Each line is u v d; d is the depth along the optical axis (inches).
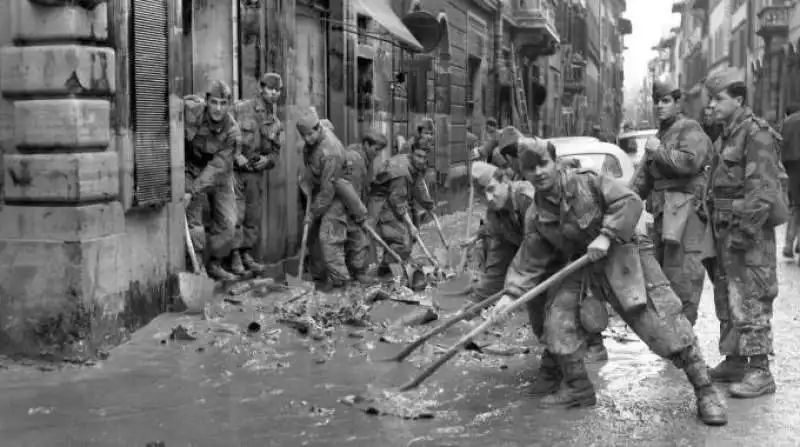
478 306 264.5
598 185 224.8
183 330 304.7
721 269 273.1
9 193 288.4
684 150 281.4
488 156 477.7
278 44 452.4
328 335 316.5
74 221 284.8
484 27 1138.0
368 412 229.9
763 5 1647.4
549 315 234.4
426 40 741.9
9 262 287.1
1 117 290.4
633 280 227.3
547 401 235.3
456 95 976.3
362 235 423.2
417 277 414.6
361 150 451.2
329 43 567.2
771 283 252.5
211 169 363.3
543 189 229.0
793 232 530.9
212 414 228.5
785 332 326.6
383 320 342.3
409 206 490.9
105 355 283.7
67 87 285.0
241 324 324.8
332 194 404.2
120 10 305.3
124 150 305.6
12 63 287.3
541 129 1620.3
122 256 305.0
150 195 318.0
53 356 281.0
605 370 273.1
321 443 207.3
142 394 246.2
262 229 433.4
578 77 2062.0
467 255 498.0
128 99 308.2
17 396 244.4
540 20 1331.2
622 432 215.6
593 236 228.8
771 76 1553.9
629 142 920.3
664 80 295.6
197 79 425.7
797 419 226.1
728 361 262.8
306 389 251.4
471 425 220.5
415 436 212.4
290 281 398.6
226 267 394.9
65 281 283.7
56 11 284.8
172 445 206.1
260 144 400.5
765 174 251.0
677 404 238.1
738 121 263.7
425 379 260.4
